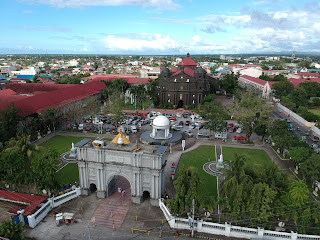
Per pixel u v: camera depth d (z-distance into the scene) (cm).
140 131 8888
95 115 10681
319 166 4788
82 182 4872
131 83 17438
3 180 4900
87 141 5038
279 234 3691
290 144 6309
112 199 4794
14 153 4819
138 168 4447
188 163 6306
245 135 8519
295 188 3684
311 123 9925
